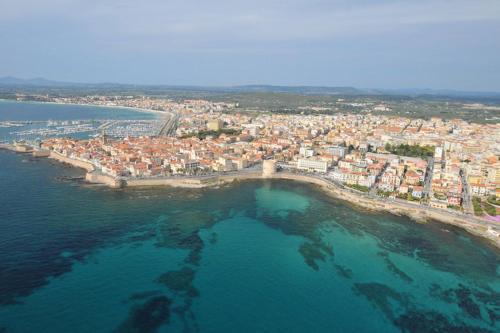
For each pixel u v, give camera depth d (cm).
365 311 17950
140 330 15975
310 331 16438
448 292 19750
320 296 19062
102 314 16875
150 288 19062
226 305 17988
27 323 16075
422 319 17512
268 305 18150
